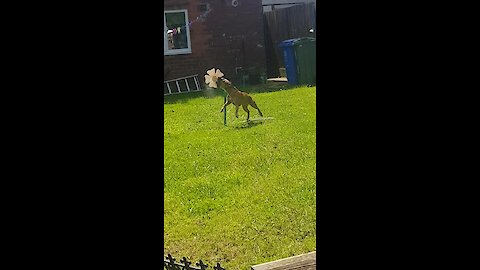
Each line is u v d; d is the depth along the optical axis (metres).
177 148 6.27
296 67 9.89
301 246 4.18
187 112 8.14
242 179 5.46
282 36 11.03
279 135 6.75
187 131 7.04
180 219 4.68
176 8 10.45
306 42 9.78
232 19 10.84
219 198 5.13
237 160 5.95
